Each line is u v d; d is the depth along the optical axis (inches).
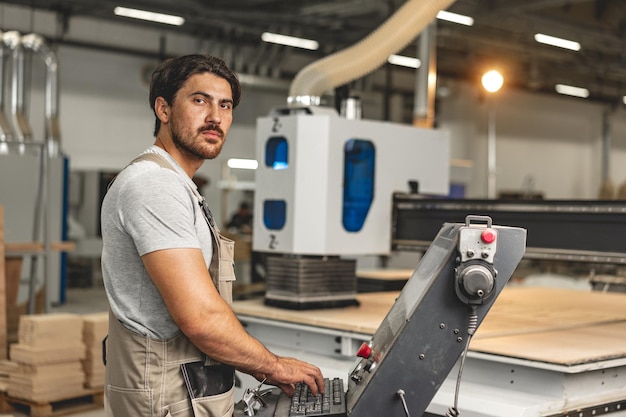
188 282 69.5
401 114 593.9
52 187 338.6
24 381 168.4
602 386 94.7
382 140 137.6
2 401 173.3
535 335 108.0
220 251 75.9
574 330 114.3
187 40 502.9
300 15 416.5
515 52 529.3
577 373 91.6
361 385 75.2
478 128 622.2
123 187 72.2
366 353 78.5
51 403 178.4
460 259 69.8
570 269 383.6
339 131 130.3
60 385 169.9
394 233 141.6
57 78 341.4
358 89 529.0
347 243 132.8
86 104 465.7
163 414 72.8
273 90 481.7
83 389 174.7
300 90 138.6
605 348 97.6
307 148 129.5
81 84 463.2
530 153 659.4
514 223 124.1
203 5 406.6
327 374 108.7
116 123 477.4
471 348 96.8
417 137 143.6
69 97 459.2
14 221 304.5
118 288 73.7
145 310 72.9
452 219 133.3
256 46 502.0
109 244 73.8
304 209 129.6
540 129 667.4
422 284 74.7
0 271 194.7
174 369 73.4
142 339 73.0
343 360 115.0
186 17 415.5
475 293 68.4
